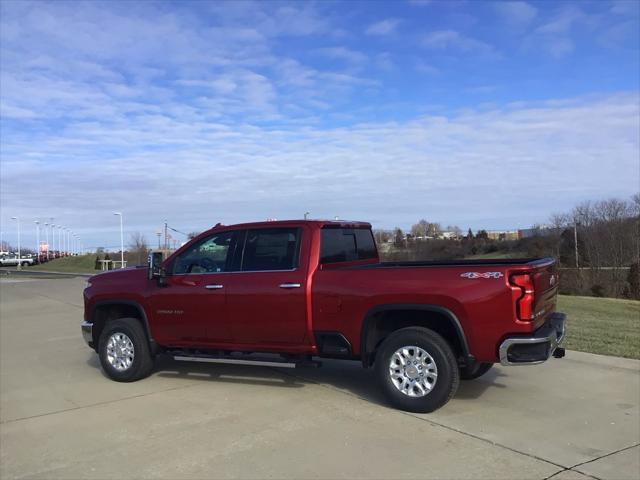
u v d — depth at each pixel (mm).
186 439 5094
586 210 51000
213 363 8328
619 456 4539
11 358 9211
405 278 5707
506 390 6438
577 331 10242
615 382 6719
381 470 4332
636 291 29969
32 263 91125
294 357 6578
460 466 4375
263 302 6422
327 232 6645
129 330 7266
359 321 5930
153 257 6977
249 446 4883
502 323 5293
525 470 4289
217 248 6938
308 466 4434
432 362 5578
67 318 14523
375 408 5879
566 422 5348
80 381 7457
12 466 4605
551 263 6164
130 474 4375
